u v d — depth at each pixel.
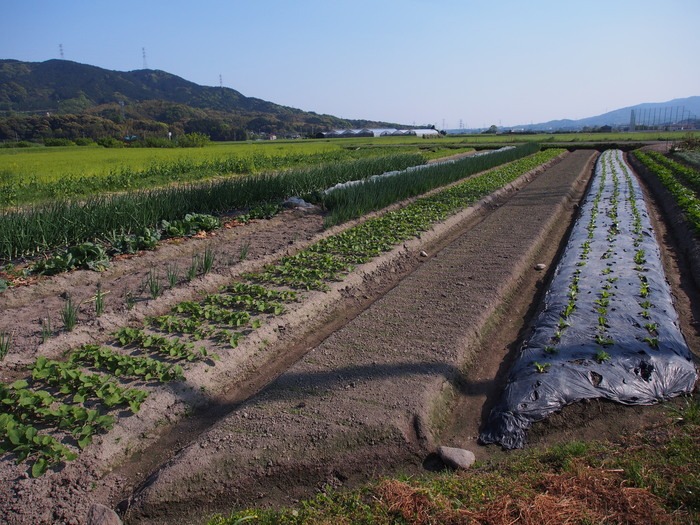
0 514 3.74
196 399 5.35
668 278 9.27
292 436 4.57
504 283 8.37
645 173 23.69
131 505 3.99
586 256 9.62
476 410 5.36
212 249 10.41
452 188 18.39
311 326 7.32
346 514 3.60
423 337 6.39
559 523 3.32
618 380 5.36
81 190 16.91
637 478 3.71
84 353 5.70
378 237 11.27
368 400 5.02
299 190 16.00
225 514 4.04
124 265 9.20
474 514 3.43
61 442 4.42
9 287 7.82
